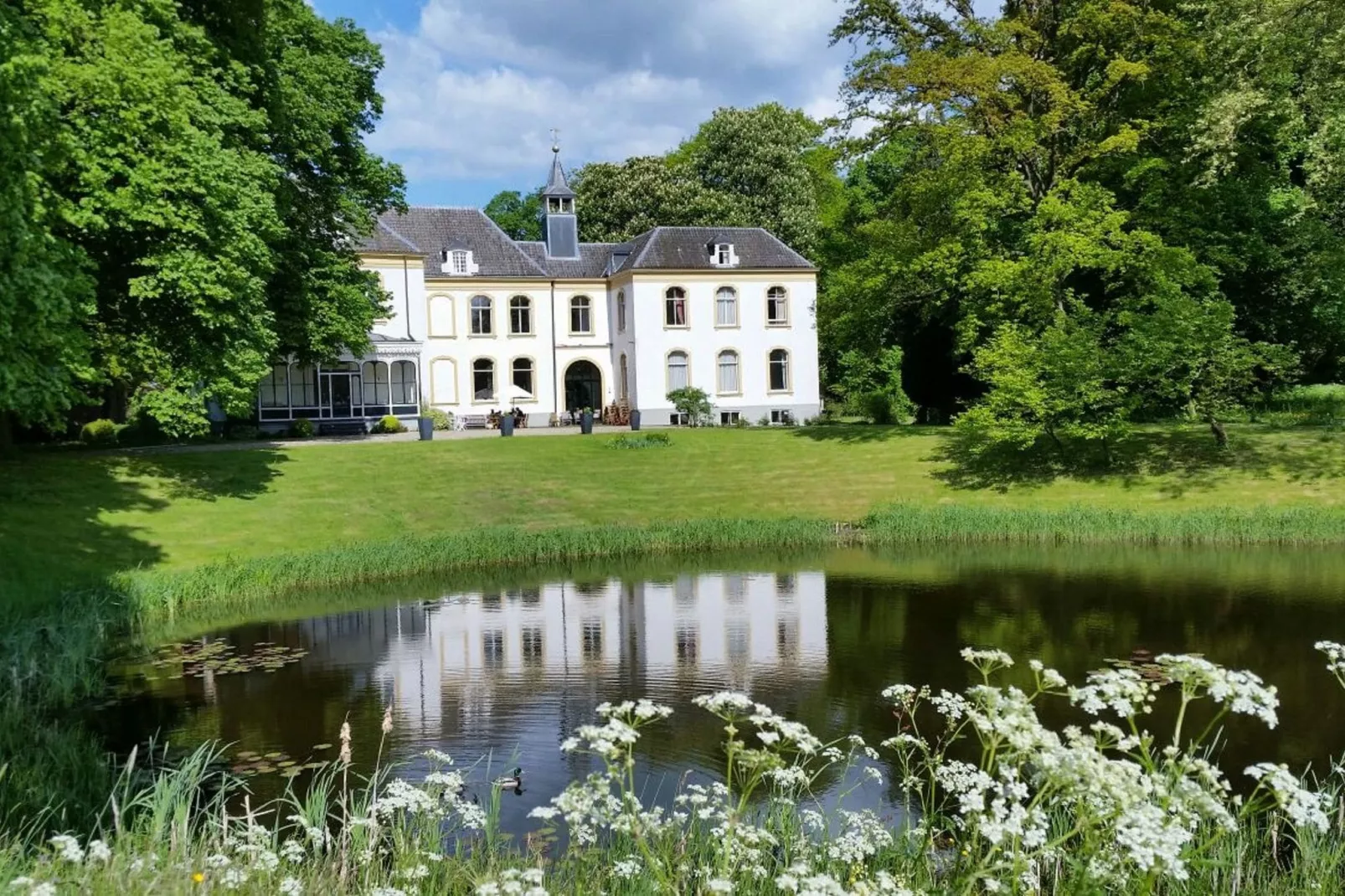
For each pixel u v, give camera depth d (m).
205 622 12.72
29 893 3.22
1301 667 9.40
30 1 14.78
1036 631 11.18
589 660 10.62
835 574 15.25
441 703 9.09
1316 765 6.91
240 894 3.97
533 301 40.56
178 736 8.12
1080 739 3.25
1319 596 12.48
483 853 5.37
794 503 20.88
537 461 23.92
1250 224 25.28
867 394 40.31
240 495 19.66
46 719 8.55
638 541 17.72
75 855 3.75
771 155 49.19
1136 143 22.62
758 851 4.23
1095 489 20.22
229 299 16.94
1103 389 21.19
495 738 8.05
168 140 16.11
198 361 18.06
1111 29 23.91
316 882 4.36
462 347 39.38
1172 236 24.05
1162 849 2.83
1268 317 26.78
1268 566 14.66
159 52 16.11
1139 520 17.50
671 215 47.50
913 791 6.56
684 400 36.88
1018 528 17.94
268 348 19.58
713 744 7.75
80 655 10.15
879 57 25.89
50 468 19.48
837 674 9.75
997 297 23.78
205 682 9.88
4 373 11.58
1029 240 22.98
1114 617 11.68
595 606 13.41
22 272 11.62
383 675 10.11
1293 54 20.28
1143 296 22.98
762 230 41.72
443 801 5.82
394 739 8.05
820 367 46.47
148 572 14.22
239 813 6.37
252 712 8.84
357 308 25.62
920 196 25.70
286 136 21.28
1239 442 21.52
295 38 23.41
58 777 6.59
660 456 24.69
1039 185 26.02
